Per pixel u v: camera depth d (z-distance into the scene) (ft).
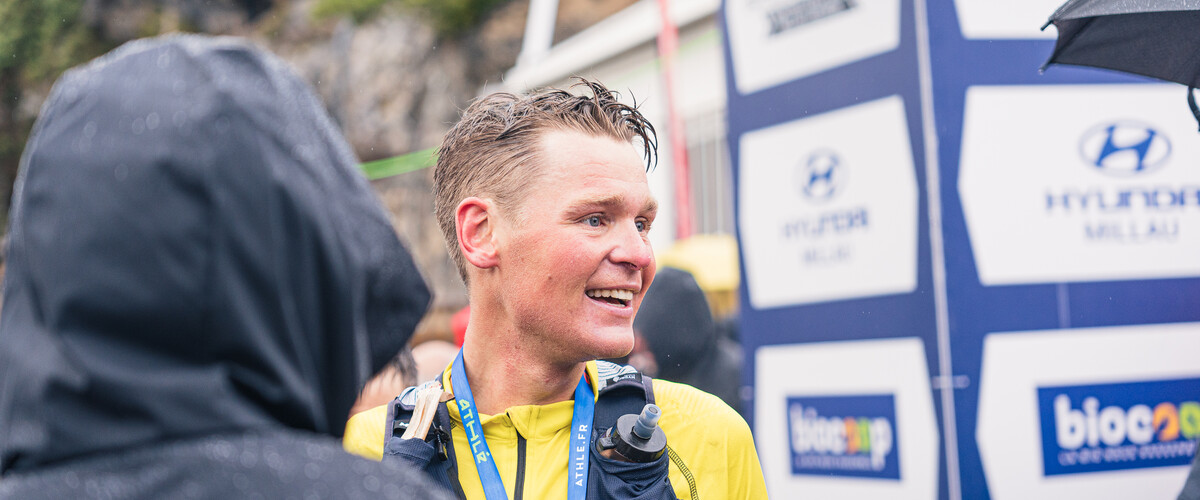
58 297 2.18
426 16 50.01
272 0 58.90
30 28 49.47
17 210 2.42
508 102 4.54
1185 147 8.91
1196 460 4.49
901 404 8.88
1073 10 6.52
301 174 2.37
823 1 9.79
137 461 2.15
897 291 8.95
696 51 24.80
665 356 10.46
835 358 9.62
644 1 27.40
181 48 2.43
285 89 2.53
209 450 2.17
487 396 4.51
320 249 2.36
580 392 4.48
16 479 2.22
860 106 9.38
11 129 48.14
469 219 4.31
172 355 2.22
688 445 4.55
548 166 4.16
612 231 4.20
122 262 2.16
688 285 10.55
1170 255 8.81
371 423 4.62
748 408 10.80
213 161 2.22
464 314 13.82
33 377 2.19
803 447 10.03
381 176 47.55
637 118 4.64
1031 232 8.63
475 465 4.33
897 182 8.96
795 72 10.17
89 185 2.22
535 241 4.14
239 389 2.27
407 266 2.69
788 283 10.25
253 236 2.24
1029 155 8.68
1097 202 8.74
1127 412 8.61
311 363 2.40
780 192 10.36
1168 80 6.93
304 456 2.26
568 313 4.16
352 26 53.21
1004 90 8.70
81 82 2.44
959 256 8.54
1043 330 8.56
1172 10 6.02
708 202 24.02
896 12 8.99
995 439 8.41
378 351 2.71
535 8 34.42
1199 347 8.80
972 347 8.48
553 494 4.25
